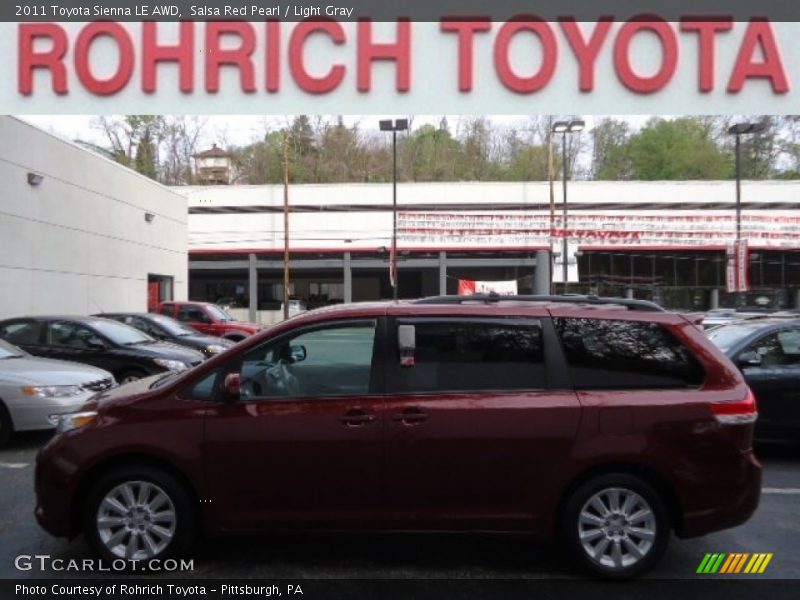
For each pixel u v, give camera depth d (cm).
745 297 4356
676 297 4391
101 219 2225
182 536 426
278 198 4600
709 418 418
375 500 421
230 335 1933
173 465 425
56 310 1933
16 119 1722
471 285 3809
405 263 4531
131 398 439
